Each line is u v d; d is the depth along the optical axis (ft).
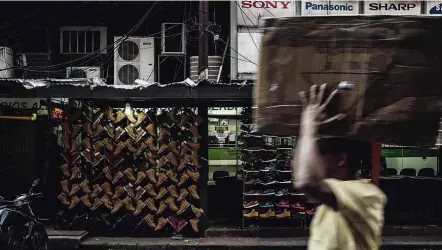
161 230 34.04
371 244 6.19
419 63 6.77
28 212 27.07
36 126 38.83
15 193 37.45
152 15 41.09
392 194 37.19
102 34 40.98
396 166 40.55
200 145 34.14
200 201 34.14
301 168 6.27
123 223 34.12
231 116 41.78
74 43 40.98
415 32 6.76
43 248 27.61
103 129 34.04
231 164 41.81
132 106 37.04
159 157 33.86
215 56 35.58
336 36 6.90
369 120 6.71
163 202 33.81
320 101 6.68
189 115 33.86
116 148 33.94
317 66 6.92
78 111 34.14
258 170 34.68
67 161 34.14
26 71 38.09
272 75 7.07
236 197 38.50
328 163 6.51
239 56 35.65
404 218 36.76
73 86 31.30
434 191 37.06
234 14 35.73
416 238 33.55
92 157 34.06
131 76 38.60
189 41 41.24
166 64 42.88
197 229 33.58
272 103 7.04
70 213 34.32
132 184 33.83
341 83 6.81
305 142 6.43
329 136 6.56
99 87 31.35
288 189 34.42
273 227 34.55
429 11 35.27
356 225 6.17
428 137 6.73
